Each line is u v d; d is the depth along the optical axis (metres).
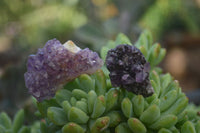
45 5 1.03
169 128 0.26
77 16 0.99
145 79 0.24
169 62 1.28
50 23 1.00
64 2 1.00
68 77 0.26
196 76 1.21
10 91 0.56
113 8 1.06
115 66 0.24
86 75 0.26
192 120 0.29
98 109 0.25
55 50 0.25
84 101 0.25
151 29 0.98
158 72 0.32
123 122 0.26
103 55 0.29
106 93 0.26
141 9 0.82
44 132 0.27
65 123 0.25
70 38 0.77
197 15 1.01
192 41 1.28
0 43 1.01
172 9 0.97
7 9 1.06
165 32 1.23
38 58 0.25
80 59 0.25
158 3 0.93
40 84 0.25
